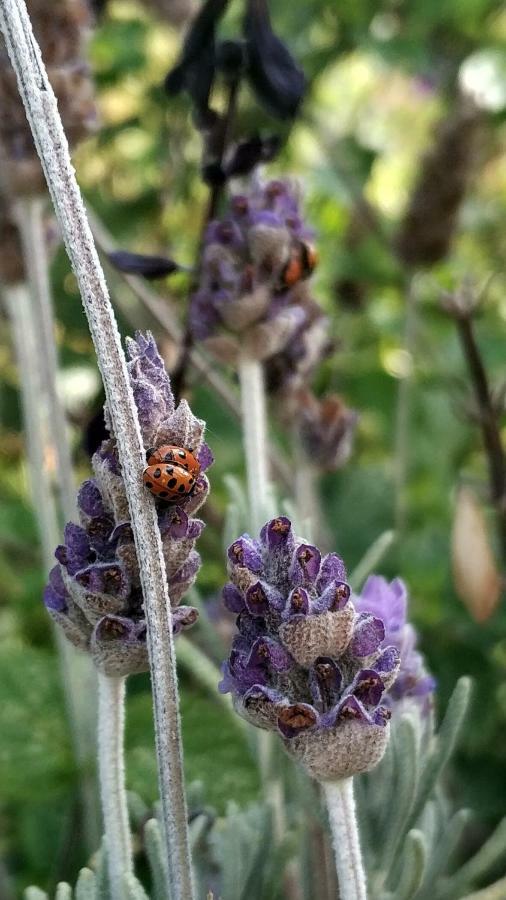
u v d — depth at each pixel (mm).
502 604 355
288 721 146
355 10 493
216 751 261
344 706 145
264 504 231
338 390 482
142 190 521
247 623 152
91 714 270
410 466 452
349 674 150
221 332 239
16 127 252
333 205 545
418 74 582
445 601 364
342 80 655
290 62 240
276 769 228
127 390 138
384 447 483
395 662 151
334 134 530
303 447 297
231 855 204
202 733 263
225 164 240
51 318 265
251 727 234
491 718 346
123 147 542
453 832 215
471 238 573
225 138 238
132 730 274
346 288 521
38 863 299
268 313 237
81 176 512
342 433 295
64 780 271
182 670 310
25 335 298
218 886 213
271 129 418
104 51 479
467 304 283
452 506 416
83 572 151
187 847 148
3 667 290
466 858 321
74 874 269
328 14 506
